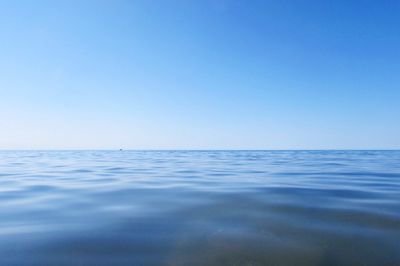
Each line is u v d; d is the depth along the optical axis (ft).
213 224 23.99
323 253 18.31
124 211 28.40
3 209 29.53
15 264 16.78
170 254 18.21
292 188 41.50
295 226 23.18
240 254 18.29
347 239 20.31
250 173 66.33
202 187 43.27
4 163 115.65
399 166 87.35
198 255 18.16
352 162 112.47
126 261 17.25
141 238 20.84
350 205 29.91
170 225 23.77
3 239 20.58
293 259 17.65
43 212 28.19
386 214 26.11
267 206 29.89
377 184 45.42
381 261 17.24
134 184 47.32
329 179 52.90
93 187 44.16
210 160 138.51
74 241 20.18
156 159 153.28
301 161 123.54
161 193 38.22
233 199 33.63
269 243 19.88
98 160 142.72
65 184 47.83
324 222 24.11
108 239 20.59
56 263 16.92
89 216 26.58
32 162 123.54
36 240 20.38
